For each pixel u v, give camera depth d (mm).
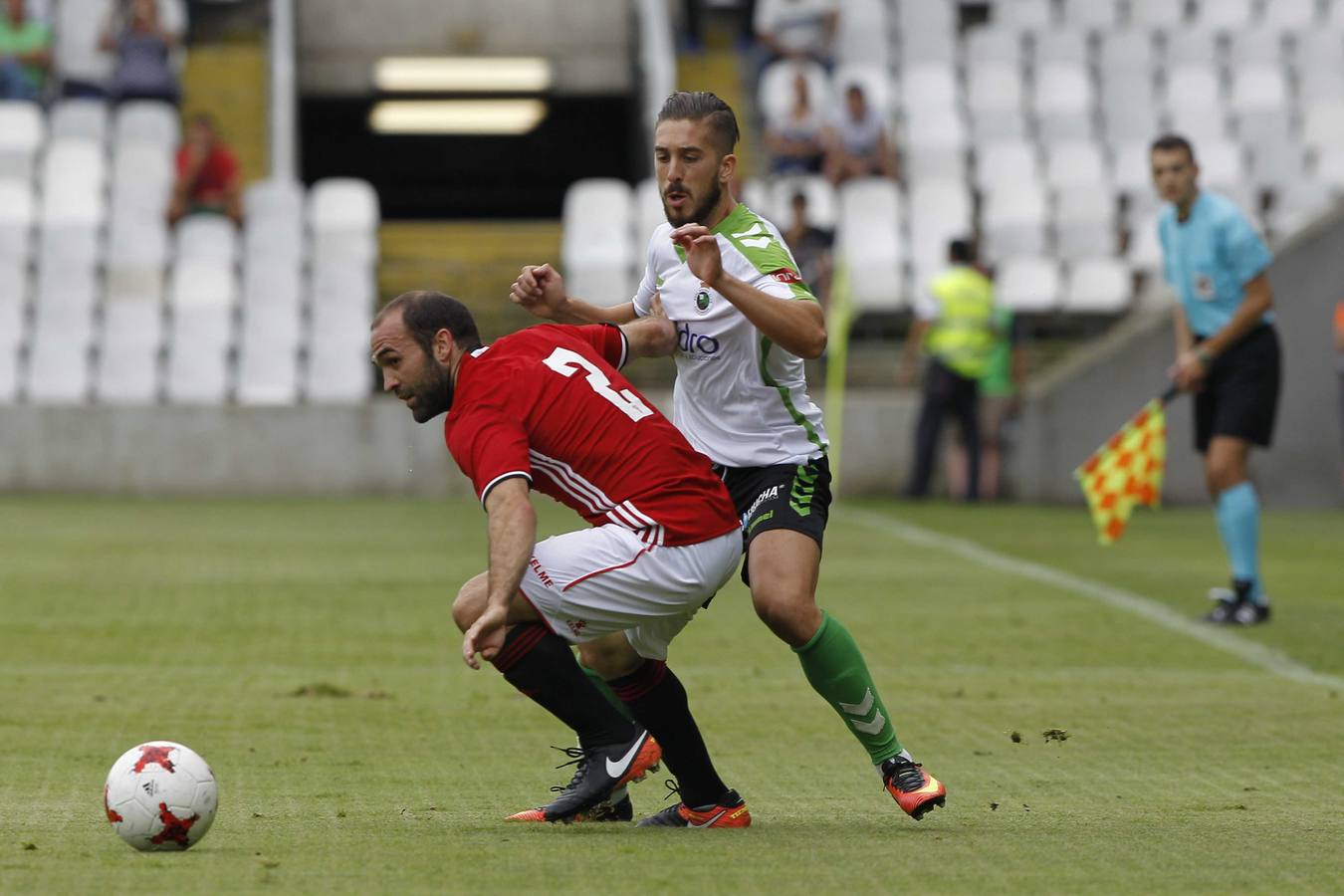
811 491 17125
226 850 14906
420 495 62875
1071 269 67125
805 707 24016
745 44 81062
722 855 14875
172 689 25031
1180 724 22828
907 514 55844
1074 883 13820
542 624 16047
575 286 67500
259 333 65562
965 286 59656
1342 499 60656
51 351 64125
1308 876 14125
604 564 15844
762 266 16734
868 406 62688
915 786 16438
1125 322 66375
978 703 24469
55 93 74750
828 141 70125
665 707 16297
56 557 42406
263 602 34719
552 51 82688
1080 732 22266
